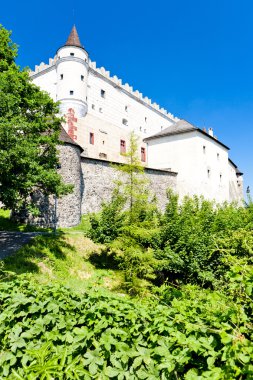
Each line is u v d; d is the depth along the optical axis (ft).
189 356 8.35
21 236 56.95
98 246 58.90
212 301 10.19
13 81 48.62
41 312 11.53
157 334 9.48
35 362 10.57
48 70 142.51
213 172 135.03
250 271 8.92
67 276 43.04
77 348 10.48
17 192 40.37
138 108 171.73
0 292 12.76
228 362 7.57
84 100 133.08
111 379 9.70
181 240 42.22
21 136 44.78
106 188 94.58
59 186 50.70
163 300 11.99
